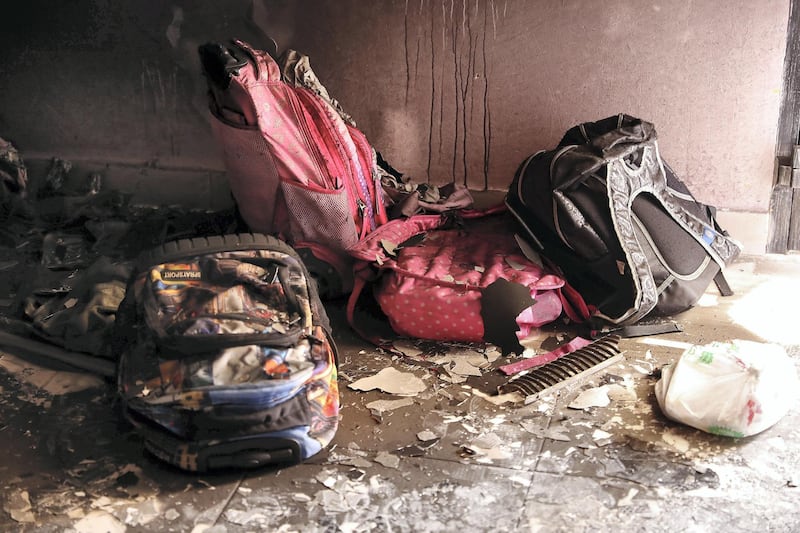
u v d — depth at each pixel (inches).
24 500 84.1
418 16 138.4
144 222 147.2
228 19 147.4
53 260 137.8
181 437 86.1
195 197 158.7
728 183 135.6
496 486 85.0
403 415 97.9
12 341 110.6
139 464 89.5
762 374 89.7
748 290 127.0
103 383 104.5
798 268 133.1
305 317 91.4
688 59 130.2
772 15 124.7
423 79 142.0
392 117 145.8
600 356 108.3
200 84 152.1
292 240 121.8
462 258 119.3
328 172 118.2
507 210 132.6
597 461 88.5
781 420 94.3
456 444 92.2
